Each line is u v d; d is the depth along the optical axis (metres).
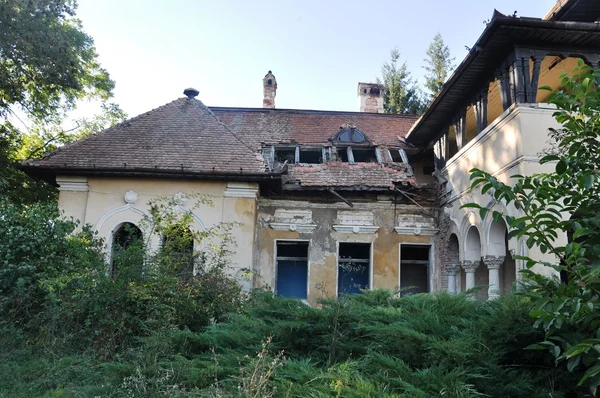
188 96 15.38
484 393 4.67
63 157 12.44
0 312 8.56
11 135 17.48
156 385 5.57
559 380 4.86
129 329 7.98
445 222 13.48
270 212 13.93
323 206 14.05
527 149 9.07
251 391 4.51
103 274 8.41
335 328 5.93
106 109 19.94
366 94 20.62
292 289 13.95
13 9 13.52
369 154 16.02
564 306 3.40
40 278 8.91
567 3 10.14
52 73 14.72
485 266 13.02
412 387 4.33
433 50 34.31
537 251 8.60
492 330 5.30
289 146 15.60
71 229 9.79
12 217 9.41
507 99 9.84
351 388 4.31
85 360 7.30
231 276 10.90
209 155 12.84
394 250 13.94
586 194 3.66
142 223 10.48
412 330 5.14
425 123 13.81
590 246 3.41
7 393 6.38
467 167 11.91
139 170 12.05
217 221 12.22
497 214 3.68
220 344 6.31
